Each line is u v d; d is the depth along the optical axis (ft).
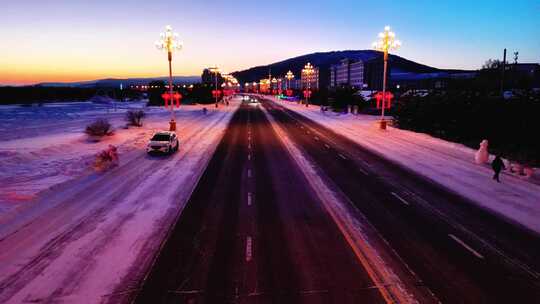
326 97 310.24
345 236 38.91
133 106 299.99
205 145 101.30
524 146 95.66
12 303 26.43
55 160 75.87
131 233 39.45
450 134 119.44
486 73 265.34
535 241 38.11
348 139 115.55
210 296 27.50
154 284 29.17
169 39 126.52
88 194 53.57
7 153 77.66
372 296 27.55
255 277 30.30
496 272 31.37
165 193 54.65
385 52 136.77
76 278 29.99
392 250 35.60
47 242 36.88
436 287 28.86
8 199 49.57
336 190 57.16
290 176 66.13
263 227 41.39
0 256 33.71
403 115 148.66
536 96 100.12
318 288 28.60
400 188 58.70
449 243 37.42
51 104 312.71
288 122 169.07
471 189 58.34
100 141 102.01
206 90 349.20
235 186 59.00
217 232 39.88
